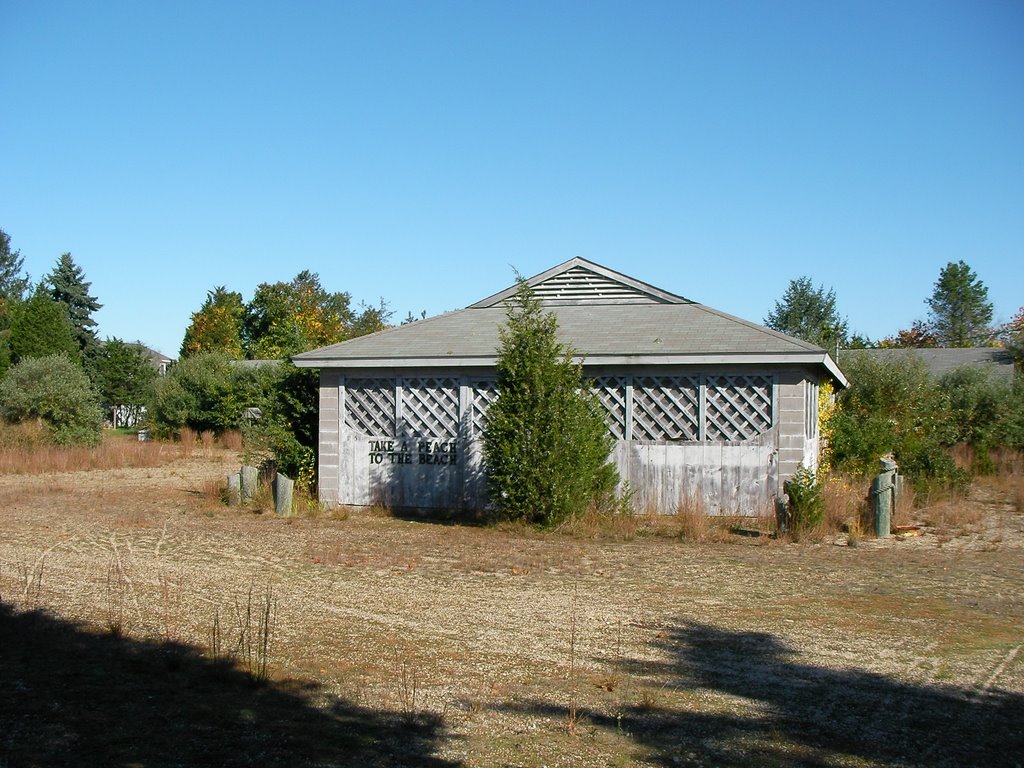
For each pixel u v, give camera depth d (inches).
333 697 229.9
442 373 614.5
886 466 582.6
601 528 513.3
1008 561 434.9
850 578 390.3
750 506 571.8
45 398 1096.2
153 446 1141.1
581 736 204.7
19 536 489.4
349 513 596.7
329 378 633.6
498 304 713.6
